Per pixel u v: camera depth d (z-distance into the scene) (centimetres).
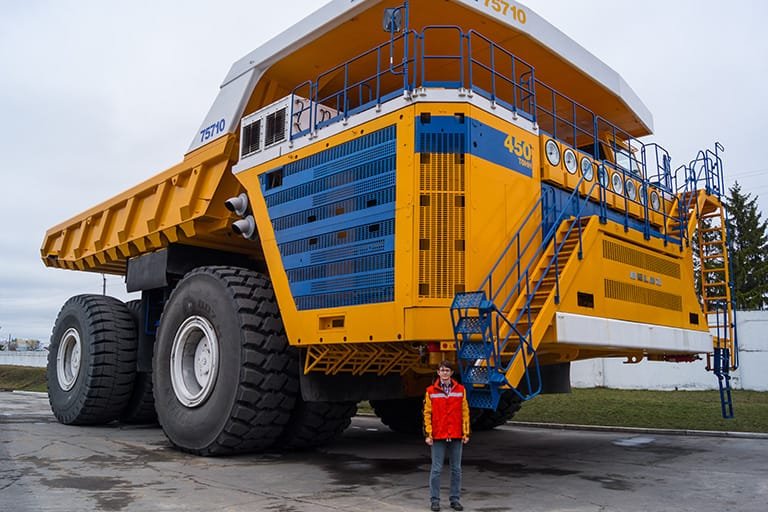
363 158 618
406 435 1045
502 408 1088
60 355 1132
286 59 778
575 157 711
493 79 623
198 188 862
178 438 765
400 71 788
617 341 658
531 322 552
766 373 1778
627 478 644
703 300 891
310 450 823
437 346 564
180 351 799
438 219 565
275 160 729
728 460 766
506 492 569
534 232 640
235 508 492
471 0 648
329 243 640
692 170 909
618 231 696
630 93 888
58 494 533
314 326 642
